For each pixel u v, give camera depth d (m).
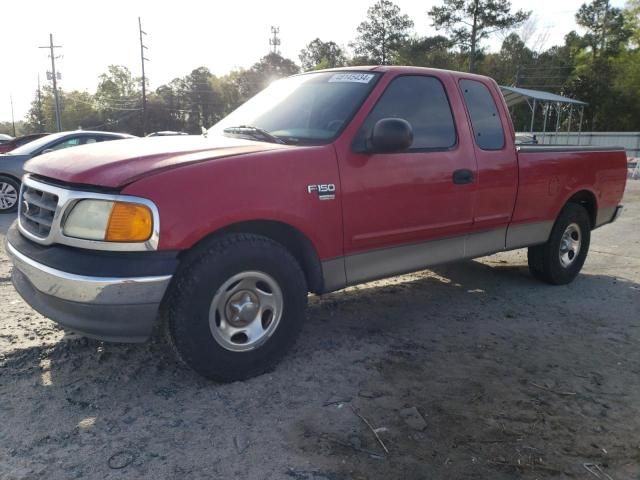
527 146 5.14
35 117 99.56
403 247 4.09
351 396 3.27
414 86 4.20
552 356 3.98
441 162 4.18
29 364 3.51
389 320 4.61
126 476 2.49
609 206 6.09
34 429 2.82
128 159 3.12
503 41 60.00
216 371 3.24
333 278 3.72
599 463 2.73
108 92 87.19
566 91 51.81
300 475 2.54
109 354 3.67
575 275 5.89
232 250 3.15
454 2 50.41
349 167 3.64
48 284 2.97
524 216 5.00
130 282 2.87
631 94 49.34
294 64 77.94
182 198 2.97
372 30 64.56
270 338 3.41
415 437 2.88
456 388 3.43
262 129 4.03
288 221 3.36
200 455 2.66
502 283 5.86
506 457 2.74
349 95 3.94
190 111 73.88
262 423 2.95
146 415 2.98
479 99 4.68
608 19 58.72
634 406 3.29
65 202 2.98
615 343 4.27
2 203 9.76
